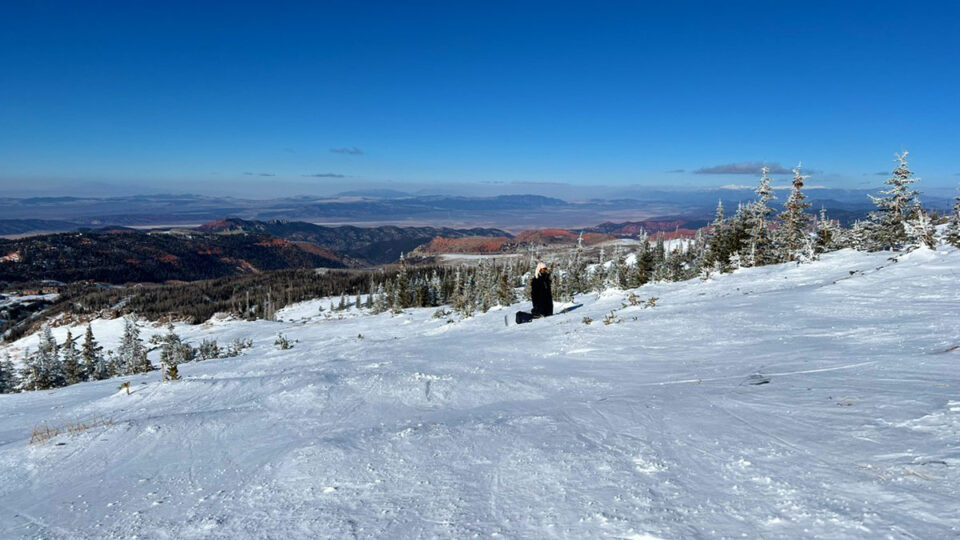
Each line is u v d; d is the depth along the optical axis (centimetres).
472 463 461
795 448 394
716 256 4094
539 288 2128
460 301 6350
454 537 321
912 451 349
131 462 616
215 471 550
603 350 1140
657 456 420
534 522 328
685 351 1016
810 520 279
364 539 334
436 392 872
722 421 495
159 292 19500
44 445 697
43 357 6191
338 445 557
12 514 495
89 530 429
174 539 381
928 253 1827
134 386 1316
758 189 3538
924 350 700
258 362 2017
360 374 1063
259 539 355
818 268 2244
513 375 957
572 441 490
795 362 751
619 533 297
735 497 325
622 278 4575
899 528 256
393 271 17938
